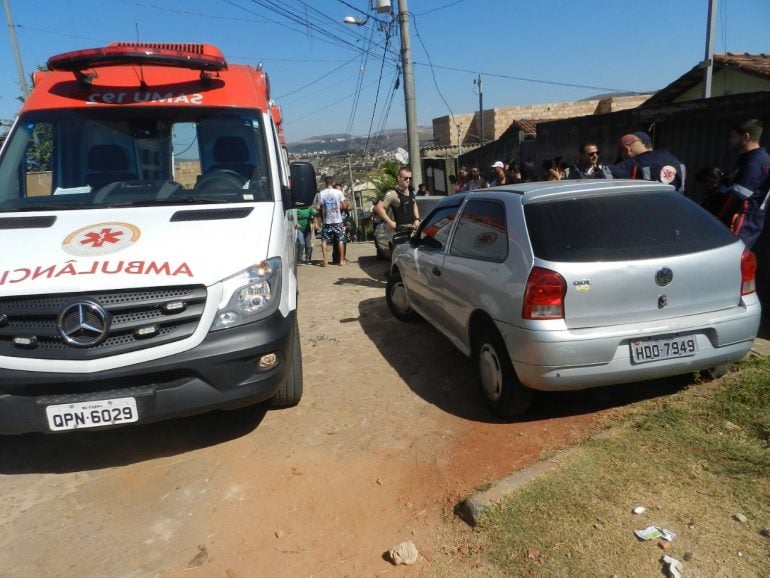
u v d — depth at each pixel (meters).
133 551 3.03
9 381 3.32
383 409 4.44
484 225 4.49
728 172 6.32
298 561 2.88
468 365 5.21
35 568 2.94
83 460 3.95
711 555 2.55
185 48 5.28
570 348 3.51
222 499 3.42
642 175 5.50
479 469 3.51
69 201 4.39
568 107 29.03
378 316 7.11
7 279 3.36
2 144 4.63
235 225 3.97
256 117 4.98
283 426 4.25
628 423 3.77
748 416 3.63
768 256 5.79
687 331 3.63
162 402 3.44
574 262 3.56
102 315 3.32
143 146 4.72
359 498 3.34
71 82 5.02
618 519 2.84
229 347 3.49
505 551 2.74
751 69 11.66
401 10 12.12
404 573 2.73
